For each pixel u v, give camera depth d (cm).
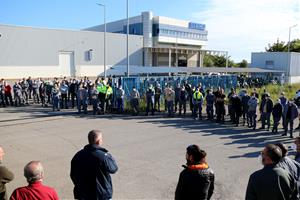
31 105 2323
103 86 1959
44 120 1711
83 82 2211
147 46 6025
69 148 1128
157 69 4034
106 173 457
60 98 2134
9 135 1335
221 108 1702
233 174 867
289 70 4850
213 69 4269
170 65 6412
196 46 7075
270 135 1410
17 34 4238
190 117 1883
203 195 391
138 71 3862
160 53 6431
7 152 1068
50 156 1026
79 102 1958
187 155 408
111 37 5431
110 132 1415
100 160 450
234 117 1681
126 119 1780
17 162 959
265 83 4159
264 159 373
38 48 4472
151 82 2417
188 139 1295
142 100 2153
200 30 7044
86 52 5081
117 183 788
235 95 1645
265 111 1523
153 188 757
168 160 988
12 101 2283
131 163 954
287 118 1387
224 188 764
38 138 1284
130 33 6381
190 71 3841
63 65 4819
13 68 4219
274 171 358
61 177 833
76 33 4928
